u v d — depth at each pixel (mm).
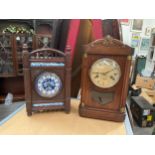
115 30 934
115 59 710
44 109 788
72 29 891
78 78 934
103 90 752
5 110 2527
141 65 3363
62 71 755
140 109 2240
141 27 3379
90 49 713
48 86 760
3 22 2682
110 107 763
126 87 733
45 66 729
